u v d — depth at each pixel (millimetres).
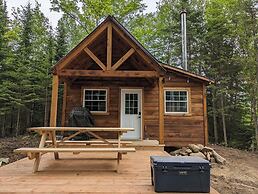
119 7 16391
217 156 9172
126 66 10219
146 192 2867
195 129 10086
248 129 16641
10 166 4547
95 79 10172
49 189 2953
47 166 4480
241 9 15641
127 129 4691
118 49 9945
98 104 10211
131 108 10188
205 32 18953
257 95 15344
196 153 9180
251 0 15352
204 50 18859
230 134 17422
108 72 7641
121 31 7801
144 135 9922
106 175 3770
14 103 17422
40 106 20328
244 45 15789
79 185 3156
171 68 10125
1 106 17719
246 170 8727
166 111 10188
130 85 10281
